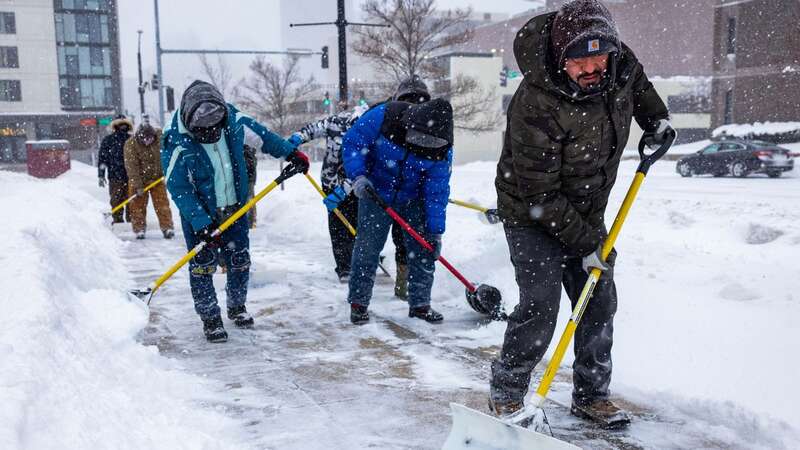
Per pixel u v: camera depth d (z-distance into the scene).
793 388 2.98
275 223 10.32
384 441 2.89
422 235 4.83
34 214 6.82
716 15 36.56
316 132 5.97
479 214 7.65
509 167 2.85
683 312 3.91
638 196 13.76
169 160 4.32
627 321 3.96
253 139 4.56
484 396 3.38
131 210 9.39
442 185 4.68
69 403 2.42
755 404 2.95
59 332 3.14
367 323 4.78
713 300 4.05
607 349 3.02
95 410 2.51
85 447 2.15
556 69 2.50
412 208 4.80
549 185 2.67
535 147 2.61
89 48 50.62
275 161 46.75
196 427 2.94
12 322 2.98
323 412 3.20
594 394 3.05
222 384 3.59
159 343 4.37
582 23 2.42
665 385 3.29
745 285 4.28
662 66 55.47
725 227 7.93
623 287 4.36
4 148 49.47
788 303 3.88
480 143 45.69
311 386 3.55
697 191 15.34
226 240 4.67
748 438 2.84
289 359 4.01
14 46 49.06
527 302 2.86
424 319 4.78
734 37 36.03
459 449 2.50
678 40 54.25
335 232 6.12
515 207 2.86
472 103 30.14
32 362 2.55
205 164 4.39
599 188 2.84
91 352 3.25
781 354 3.24
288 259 7.39
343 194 4.84
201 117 4.10
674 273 4.91
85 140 50.94
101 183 16.98
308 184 17.59
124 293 4.63
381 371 3.78
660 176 21.66
